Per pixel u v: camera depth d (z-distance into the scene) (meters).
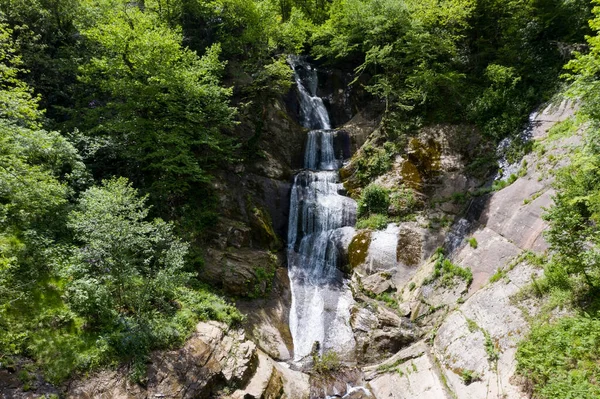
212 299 13.90
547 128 16.28
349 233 19.14
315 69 30.25
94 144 15.81
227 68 24.78
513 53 20.02
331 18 27.67
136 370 9.75
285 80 24.25
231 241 17.73
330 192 21.50
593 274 9.53
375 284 16.56
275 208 20.84
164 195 16.88
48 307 10.18
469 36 22.33
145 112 17.39
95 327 10.38
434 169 19.59
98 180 16.64
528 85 19.00
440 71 22.05
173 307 12.23
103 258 10.62
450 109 20.89
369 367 13.20
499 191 16.09
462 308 12.89
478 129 19.44
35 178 11.40
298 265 18.91
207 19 25.64
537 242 12.41
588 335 8.05
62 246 11.72
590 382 7.24
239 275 16.03
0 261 8.48
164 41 15.98
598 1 8.66
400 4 21.56
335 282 17.78
